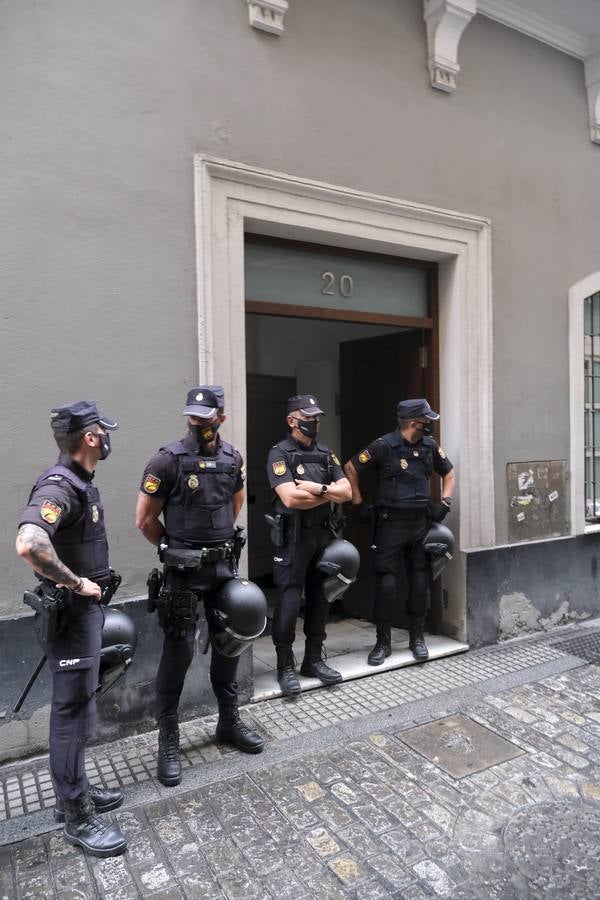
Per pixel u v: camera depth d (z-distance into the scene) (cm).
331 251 409
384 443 408
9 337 290
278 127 360
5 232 289
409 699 364
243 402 357
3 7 286
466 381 444
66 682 231
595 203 513
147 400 324
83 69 304
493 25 449
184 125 331
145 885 219
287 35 362
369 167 394
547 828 249
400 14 406
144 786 277
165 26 324
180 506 283
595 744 313
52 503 217
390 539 409
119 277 316
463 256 441
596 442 539
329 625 500
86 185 307
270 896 214
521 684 384
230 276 350
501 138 456
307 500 345
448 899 213
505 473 464
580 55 495
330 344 596
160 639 328
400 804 264
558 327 491
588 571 509
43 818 256
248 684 358
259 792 272
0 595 290
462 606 441
